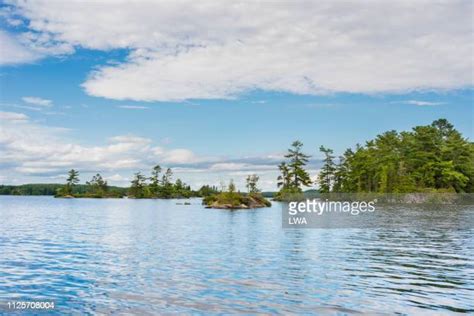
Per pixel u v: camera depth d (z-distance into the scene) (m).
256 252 20.97
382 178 100.75
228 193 84.62
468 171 102.88
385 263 17.86
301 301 11.52
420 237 28.86
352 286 13.34
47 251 21.12
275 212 67.00
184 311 10.54
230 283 13.63
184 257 19.22
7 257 19.11
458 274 15.47
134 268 16.30
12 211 68.38
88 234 30.41
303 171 118.50
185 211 70.44
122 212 66.69
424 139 104.56
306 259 18.77
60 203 116.44
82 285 13.32
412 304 11.31
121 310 10.62
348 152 124.44
